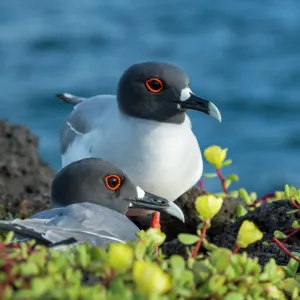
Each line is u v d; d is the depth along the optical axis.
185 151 14.05
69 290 7.74
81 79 55.72
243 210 14.16
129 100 13.97
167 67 14.02
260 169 39.91
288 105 50.34
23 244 8.84
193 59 61.12
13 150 19.17
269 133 45.16
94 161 12.18
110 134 14.08
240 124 46.78
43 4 73.56
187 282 8.44
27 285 8.02
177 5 74.69
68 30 66.38
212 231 14.14
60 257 8.45
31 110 49.00
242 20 70.69
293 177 39.38
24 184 18.67
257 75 56.66
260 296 9.11
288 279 9.86
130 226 10.58
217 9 73.50
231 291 8.77
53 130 46.06
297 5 73.62
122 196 12.25
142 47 63.91
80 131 14.70
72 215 10.30
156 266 8.33
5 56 60.06
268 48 63.34
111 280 8.20
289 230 12.82
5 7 72.31
